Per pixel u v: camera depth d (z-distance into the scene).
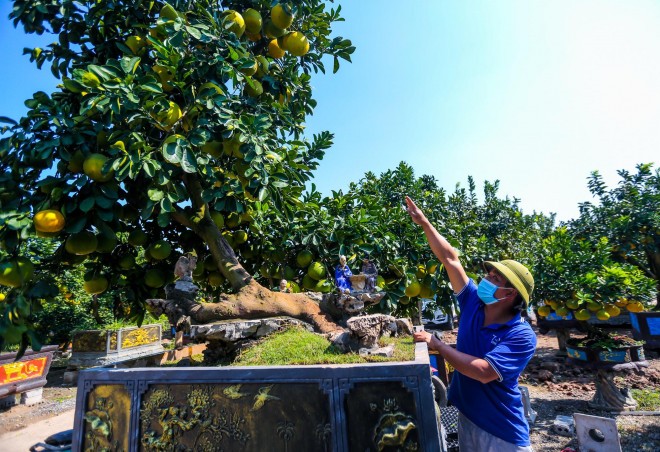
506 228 14.23
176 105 3.18
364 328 2.60
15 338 2.79
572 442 5.87
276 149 4.04
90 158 2.82
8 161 2.89
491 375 2.03
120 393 2.39
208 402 2.21
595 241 11.09
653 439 5.70
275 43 4.05
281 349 2.76
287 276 4.84
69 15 3.50
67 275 12.71
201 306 3.30
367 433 1.93
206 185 3.65
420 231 5.58
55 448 4.15
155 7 3.84
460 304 2.69
